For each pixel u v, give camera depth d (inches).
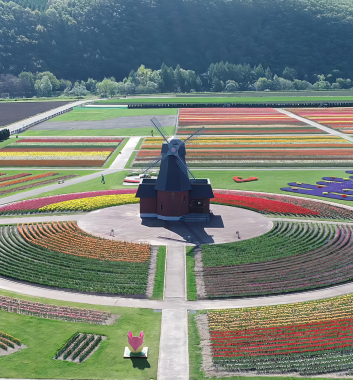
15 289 2241.6
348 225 3093.0
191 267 2474.2
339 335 1782.7
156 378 1571.1
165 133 6574.8
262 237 2876.5
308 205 3506.4
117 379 1566.2
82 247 2723.9
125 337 1813.5
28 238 2878.9
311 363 1615.4
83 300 2130.9
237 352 1690.5
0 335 1798.7
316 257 2578.7
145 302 2110.0
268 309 2015.3
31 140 6294.3
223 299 2138.3
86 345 1752.0
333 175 4421.8
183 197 3171.8
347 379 1535.4
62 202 3585.1
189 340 1786.4
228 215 3294.8
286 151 5452.8
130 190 3941.9
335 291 2204.7
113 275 2379.4
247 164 4906.5
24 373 1593.3
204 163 4970.5
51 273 2397.9
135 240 2844.5
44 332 1836.9
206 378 1561.3
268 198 3720.5
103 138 6363.2
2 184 4247.0
